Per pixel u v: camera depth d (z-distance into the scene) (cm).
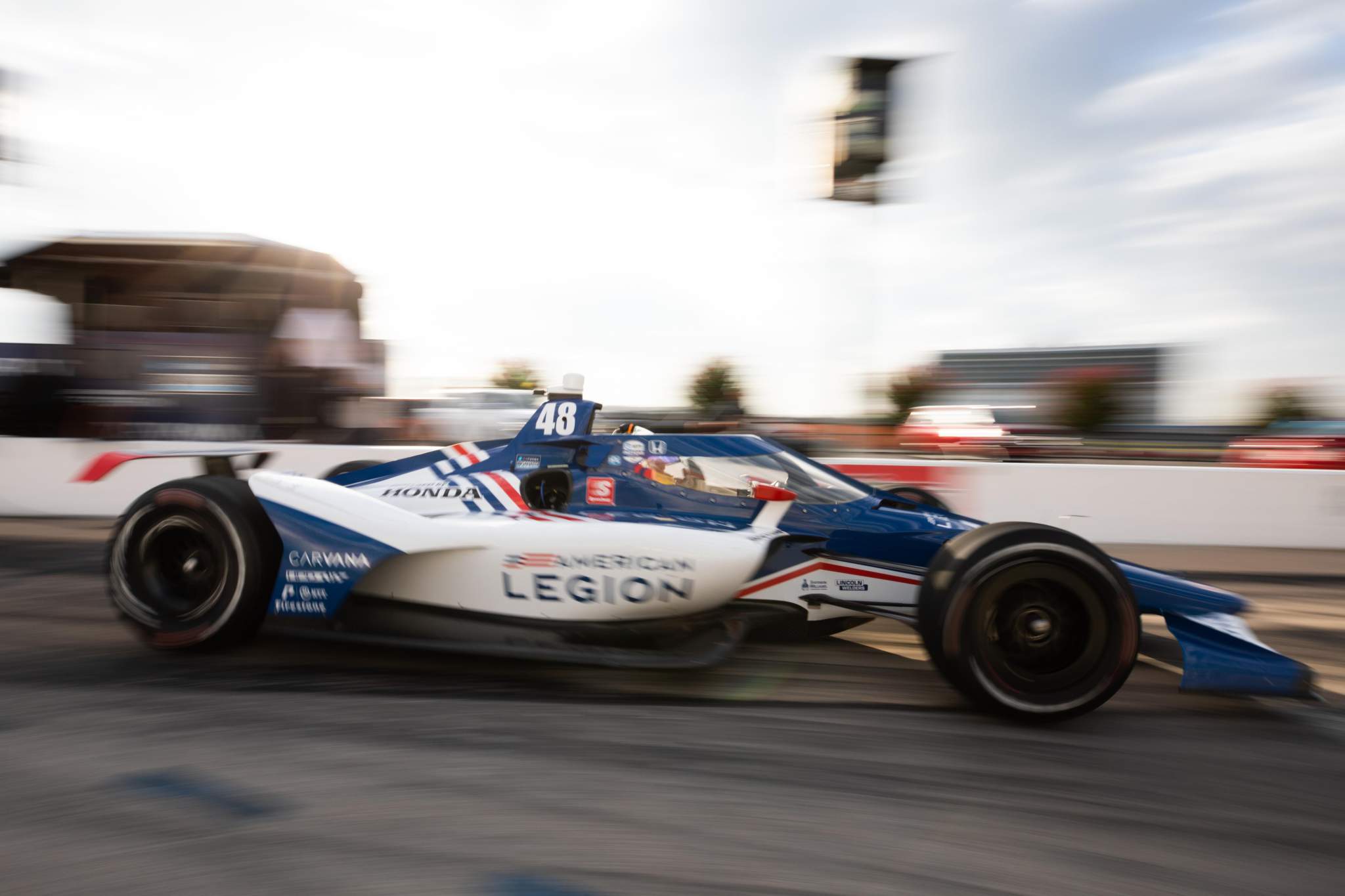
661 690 270
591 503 341
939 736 238
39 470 744
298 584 280
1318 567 577
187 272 791
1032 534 246
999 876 166
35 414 774
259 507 289
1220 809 199
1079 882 165
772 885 159
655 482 338
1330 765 229
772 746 225
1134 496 698
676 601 276
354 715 237
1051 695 246
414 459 382
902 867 167
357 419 909
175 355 798
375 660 288
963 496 708
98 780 193
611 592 276
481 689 262
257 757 207
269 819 177
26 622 338
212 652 289
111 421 784
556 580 277
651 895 154
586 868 162
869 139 901
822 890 158
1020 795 202
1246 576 540
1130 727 253
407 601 289
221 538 278
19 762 202
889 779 208
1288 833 189
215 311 805
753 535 293
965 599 243
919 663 312
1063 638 252
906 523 315
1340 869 173
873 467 720
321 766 203
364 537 279
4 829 171
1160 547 680
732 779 204
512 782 198
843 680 288
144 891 151
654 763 211
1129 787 209
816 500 323
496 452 371
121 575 285
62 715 233
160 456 373
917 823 186
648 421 937
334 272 855
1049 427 1083
